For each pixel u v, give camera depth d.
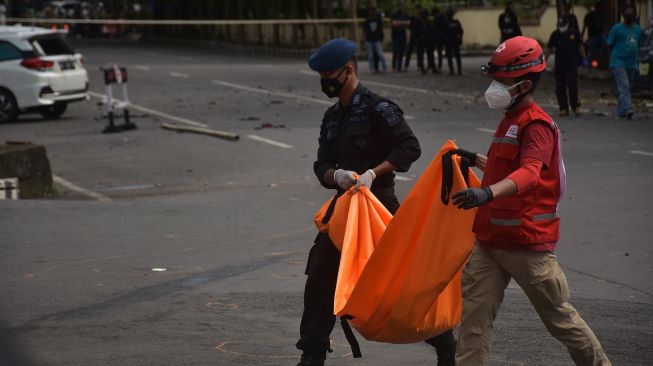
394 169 11.24
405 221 10.52
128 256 19.47
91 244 20.73
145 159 36.31
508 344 13.23
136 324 14.36
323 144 11.78
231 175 32.12
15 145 31.28
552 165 9.94
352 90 11.46
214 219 23.81
